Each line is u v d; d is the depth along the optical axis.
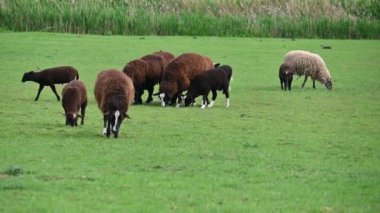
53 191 12.05
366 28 52.44
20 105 23.34
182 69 23.88
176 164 14.45
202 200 11.71
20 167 13.55
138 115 21.64
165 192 12.16
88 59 36.81
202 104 23.83
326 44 47.06
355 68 36.22
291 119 21.42
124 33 50.12
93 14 49.94
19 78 30.09
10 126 18.94
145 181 12.90
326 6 53.41
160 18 50.66
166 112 22.45
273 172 13.94
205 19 51.59
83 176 13.15
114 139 17.19
